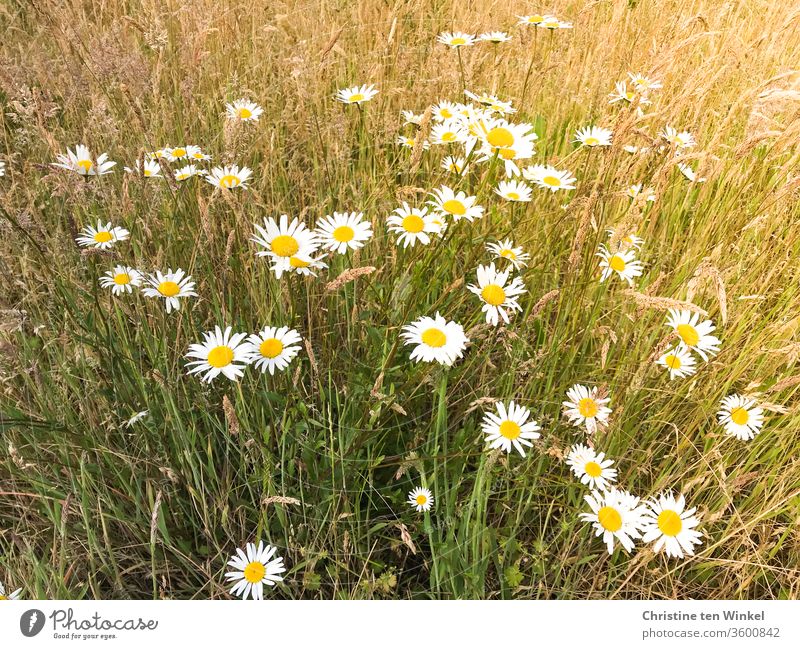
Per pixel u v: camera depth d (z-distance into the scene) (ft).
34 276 2.45
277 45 3.72
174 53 3.36
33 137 2.86
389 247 2.54
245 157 2.91
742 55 3.40
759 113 2.68
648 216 2.89
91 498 2.07
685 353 2.23
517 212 2.77
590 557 2.00
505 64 3.40
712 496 2.27
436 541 2.13
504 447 1.92
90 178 2.42
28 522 2.04
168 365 2.21
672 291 2.72
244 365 1.90
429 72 3.42
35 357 2.23
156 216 2.60
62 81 3.11
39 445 2.11
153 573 1.82
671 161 2.39
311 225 2.79
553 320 2.67
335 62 3.40
